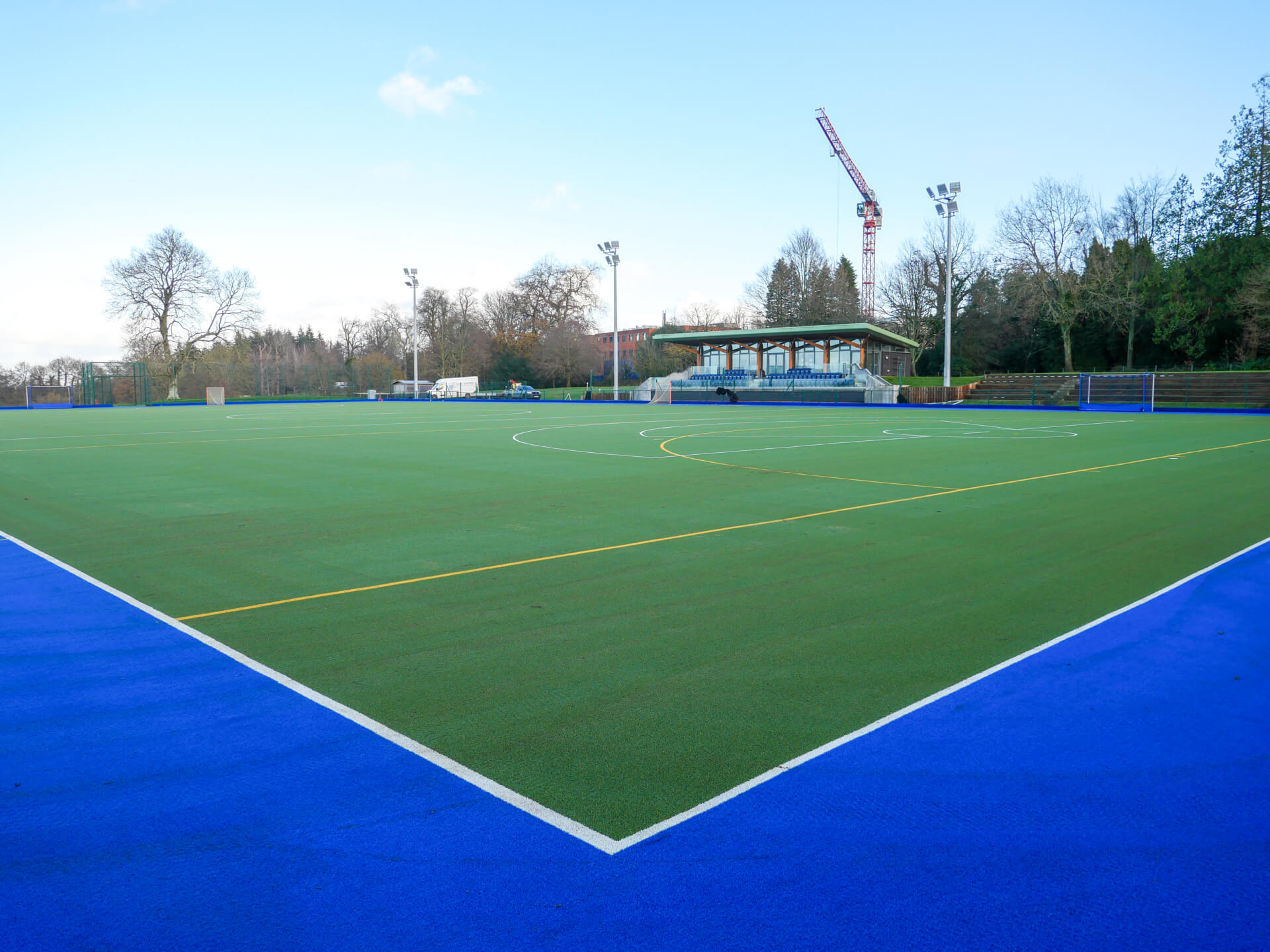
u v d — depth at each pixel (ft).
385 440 80.89
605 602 22.98
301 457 64.03
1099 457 61.77
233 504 40.73
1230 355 186.91
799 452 66.44
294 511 38.65
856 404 177.37
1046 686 16.79
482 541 31.40
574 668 17.83
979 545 30.37
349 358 315.17
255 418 127.75
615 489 45.39
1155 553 29.09
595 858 10.70
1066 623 21.02
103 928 9.45
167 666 18.03
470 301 324.19
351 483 48.52
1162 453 64.90
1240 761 13.50
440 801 12.18
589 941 9.12
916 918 9.56
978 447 70.44
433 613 22.04
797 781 12.76
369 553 29.58
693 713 15.44
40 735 14.52
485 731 14.70
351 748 14.01
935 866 10.59
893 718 15.17
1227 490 44.24
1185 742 14.17
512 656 18.63
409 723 15.05
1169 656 18.61
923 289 246.88
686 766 13.29
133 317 214.48
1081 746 14.02
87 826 11.56
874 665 18.01
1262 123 172.45
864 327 183.62
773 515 36.83
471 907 9.73
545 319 299.79
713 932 9.28
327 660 18.42
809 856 10.77
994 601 23.07
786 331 192.95
